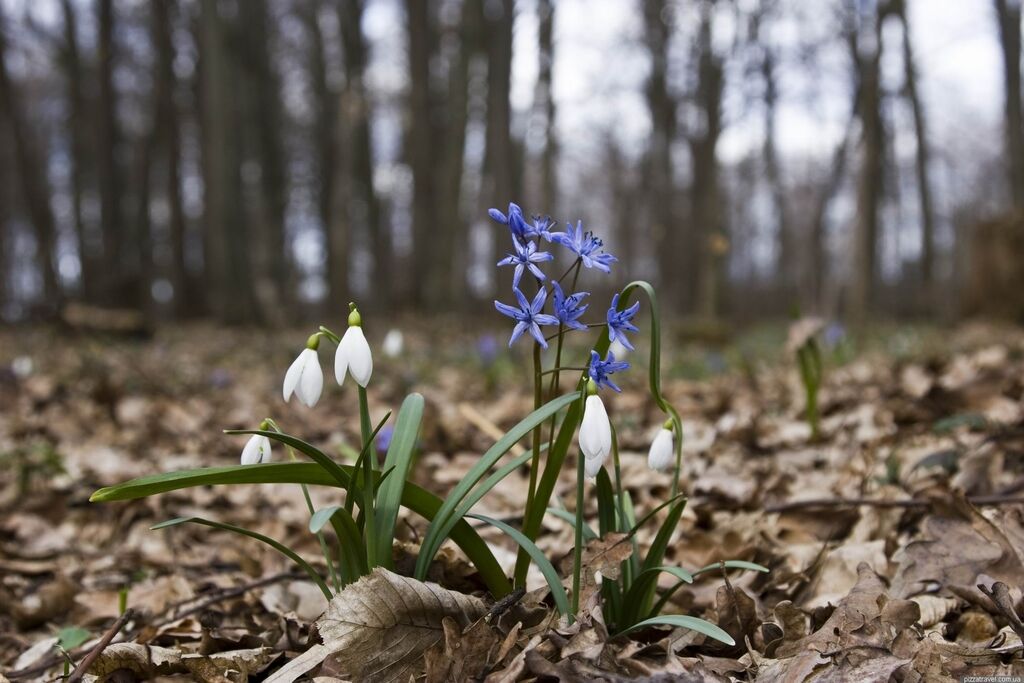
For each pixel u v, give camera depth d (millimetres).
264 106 4004
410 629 330
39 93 5355
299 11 4559
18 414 1097
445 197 3295
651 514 324
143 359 1759
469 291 3551
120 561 573
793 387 1078
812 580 431
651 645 333
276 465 302
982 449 543
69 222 5543
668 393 1072
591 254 293
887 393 873
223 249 3258
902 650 326
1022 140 3295
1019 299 2111
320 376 299
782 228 5551
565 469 678
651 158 5023
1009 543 393
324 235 4773
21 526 639
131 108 5406
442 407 1037
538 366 316
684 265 4934
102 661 355
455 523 327
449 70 4078
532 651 312
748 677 328
